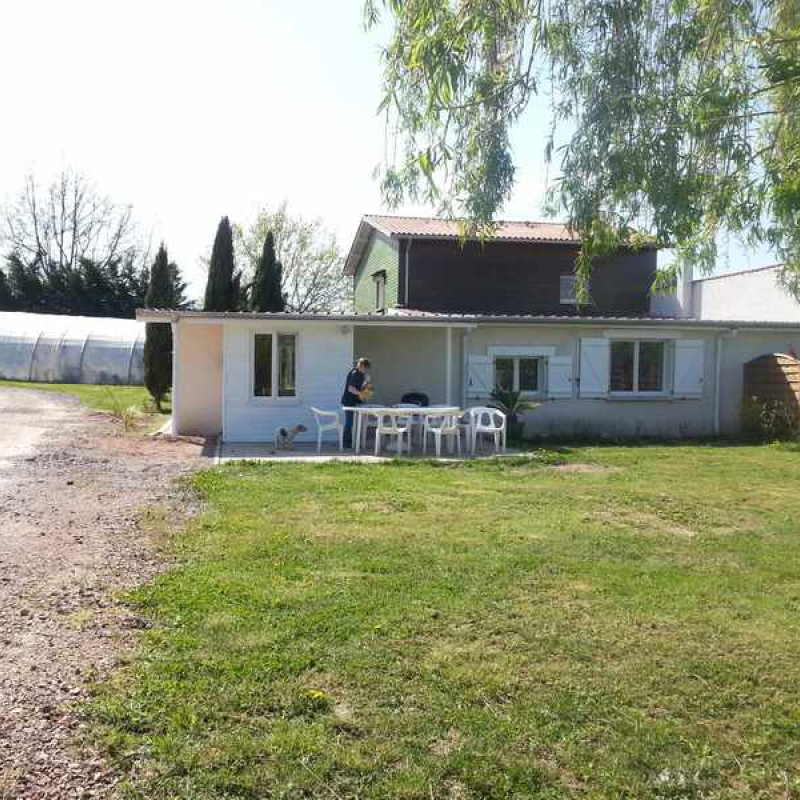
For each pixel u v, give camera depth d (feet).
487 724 12.10
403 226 77.56
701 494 31.94
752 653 15.01
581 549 22.40
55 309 149.28
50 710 12.16
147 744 11.27
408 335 57.67
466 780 10.71
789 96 18.61
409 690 13.15
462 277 75.00
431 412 45.03
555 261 76.59
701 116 17.53
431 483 33.94
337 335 51.39
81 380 104.22
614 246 19.80
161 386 72.13
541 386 57.41
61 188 173.27
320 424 46.24
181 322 50.60
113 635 15.24
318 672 13.75
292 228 151.23
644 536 24.32
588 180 18.47
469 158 19.29
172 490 31.27
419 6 18.47
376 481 34.14
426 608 17.03
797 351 60.44
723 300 84.12
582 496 31.09
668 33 19.10
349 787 10.50
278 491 31.12
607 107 17.95
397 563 20.48
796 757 11.55
